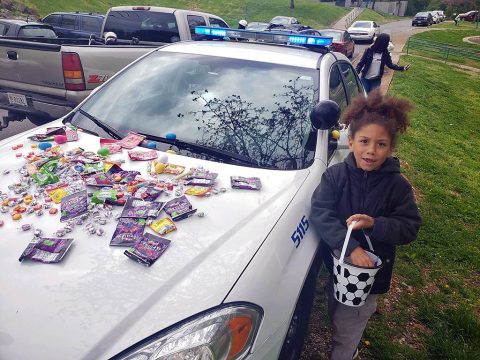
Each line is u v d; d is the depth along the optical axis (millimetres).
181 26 6516
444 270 3623
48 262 1440
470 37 35500
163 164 2070
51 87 4453
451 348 2650
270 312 1562
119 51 4887
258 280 1540
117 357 1199
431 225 4359
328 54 3094
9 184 1922
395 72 14625
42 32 8555
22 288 1346
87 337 1217
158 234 1623
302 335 2178
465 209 4965
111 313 1283
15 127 5617
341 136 2572
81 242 1555
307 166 2227
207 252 1560
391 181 1787
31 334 1217
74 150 2246
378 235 1730
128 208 1764
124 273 1426
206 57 2887
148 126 2486
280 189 2014
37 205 1753
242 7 39938
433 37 31969
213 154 2252
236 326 1396
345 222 1879
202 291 1405
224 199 1879
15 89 4660
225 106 2500
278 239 1741
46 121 4711
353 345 2111
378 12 58844
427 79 14758
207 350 1299
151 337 1252
